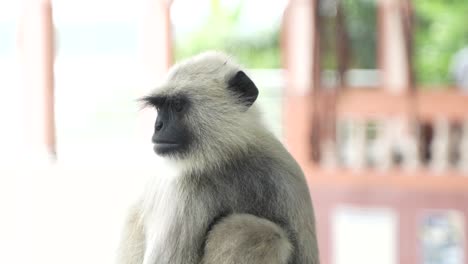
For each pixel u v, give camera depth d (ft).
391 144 44.47
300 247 16.69
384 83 45.70
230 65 19.03
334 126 44.70
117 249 18.71
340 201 43.98
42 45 38.50
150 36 37.73
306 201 17.34
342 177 43.88
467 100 42.70
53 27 39.09
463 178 42.24
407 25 44.80
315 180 44.19
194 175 17.66
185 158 17.65
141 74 37.88
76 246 38.09
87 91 52.34
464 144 43.42
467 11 85.61
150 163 19.20
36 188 39.42
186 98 18.20
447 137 43.78
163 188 17.81
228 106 18.22
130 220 18.81
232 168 17.67
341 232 44.11
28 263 36.91
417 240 43.04
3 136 43.29
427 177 42.86
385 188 43.42
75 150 47.47
